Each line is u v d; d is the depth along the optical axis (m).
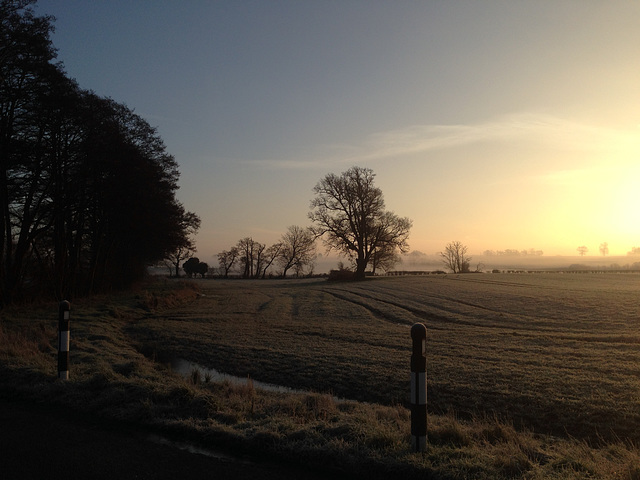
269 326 25.50
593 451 6.01
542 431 9.10
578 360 15.08
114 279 48.84
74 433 5.70
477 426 7.40
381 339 20.45
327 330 23.56
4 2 22.80
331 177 76.06
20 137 25.69
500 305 34.72
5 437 5.47
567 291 42.84
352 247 76.56
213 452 5.22
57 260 32.69
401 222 76.75
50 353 12.19
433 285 56.28
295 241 116.06
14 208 29.33
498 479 4.45
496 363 14.85
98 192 31.97
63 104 26.36
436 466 4.71
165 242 45.72
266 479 4.46
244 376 14.11
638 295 37.56
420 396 5.23
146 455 5.01
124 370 10.23
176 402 6.96
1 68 23.20
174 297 41.12
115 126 33.00
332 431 5.72
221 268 120.69
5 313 23.19
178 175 43.38
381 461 4.80
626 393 10.82
